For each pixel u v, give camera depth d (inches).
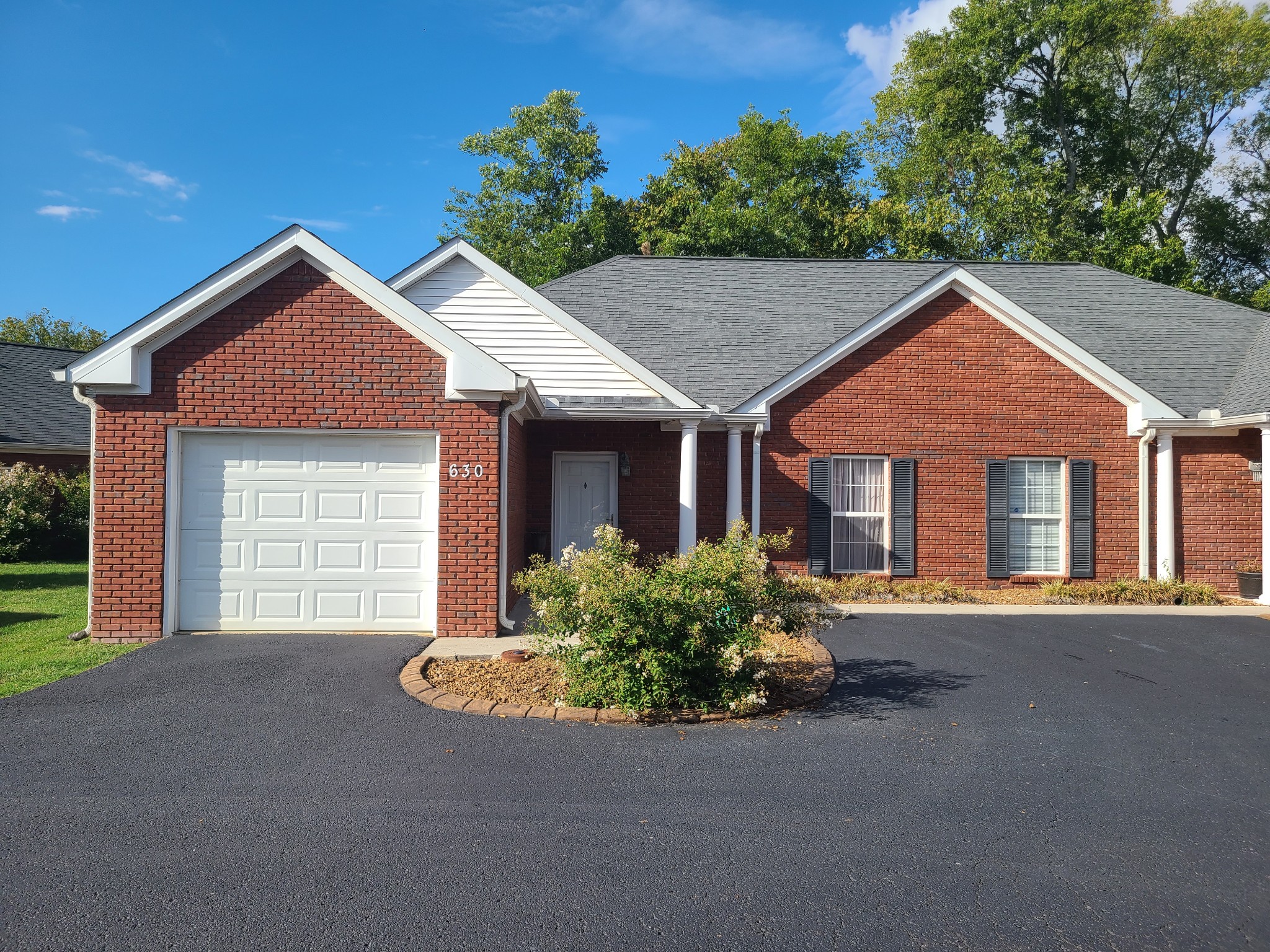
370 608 377.7
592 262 1363.2
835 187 1359.5
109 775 210.5
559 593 283.9
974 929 144.6
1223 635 399.2
